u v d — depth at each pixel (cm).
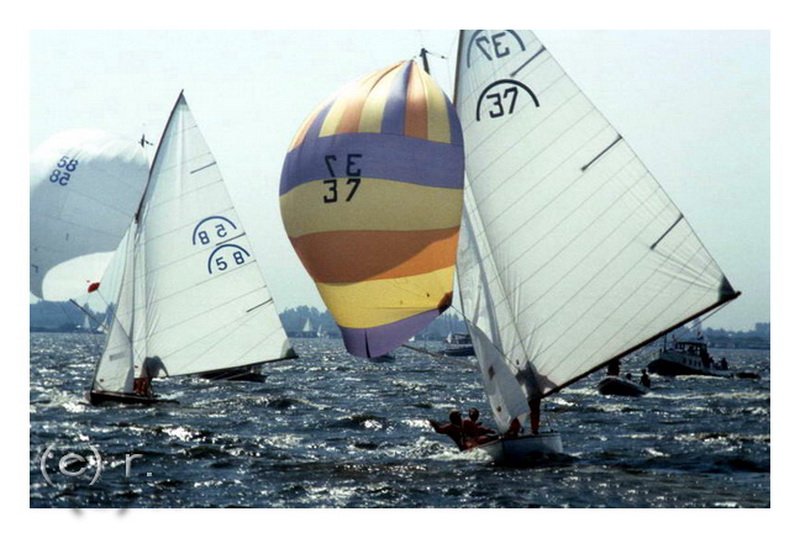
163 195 12288
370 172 8469
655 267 8625
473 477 7650
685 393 16362
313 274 8794
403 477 7638
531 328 8562
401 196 8450
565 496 7069
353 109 8594
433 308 8512
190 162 12338
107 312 12269
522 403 8106
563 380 8600
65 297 11925
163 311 12381
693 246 8531
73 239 11825
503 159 8606
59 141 11869
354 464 8175
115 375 12319
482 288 8481
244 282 12425
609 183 8619
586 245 8631
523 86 8606
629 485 7394
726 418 11850
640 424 11231
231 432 10106
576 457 8488
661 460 8400
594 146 8594
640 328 8656
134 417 11225
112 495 7081
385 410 12950
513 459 8088
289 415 11906
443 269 8481
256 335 12444
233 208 12369
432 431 10450
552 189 8625
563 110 8581
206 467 8012
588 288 8631
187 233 12362
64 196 11781
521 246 8581
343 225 8538
